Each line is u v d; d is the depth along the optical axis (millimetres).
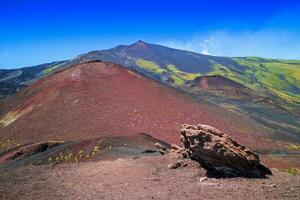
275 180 22578
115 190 21375
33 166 30625
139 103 90312
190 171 25047
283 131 100812
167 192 20422
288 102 191125
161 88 100812
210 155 23578
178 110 91000
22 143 74125
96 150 44312
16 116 88875
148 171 25719
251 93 166625
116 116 83375
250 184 21594
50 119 82875
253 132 91812
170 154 30828
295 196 18656
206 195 19469
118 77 102312
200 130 24125
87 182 23516
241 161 23438
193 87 175750
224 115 97750
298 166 65625
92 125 79062
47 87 100000
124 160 29938
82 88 94500
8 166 44938
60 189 22109
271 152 78438
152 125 82062
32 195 21094
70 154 44219
